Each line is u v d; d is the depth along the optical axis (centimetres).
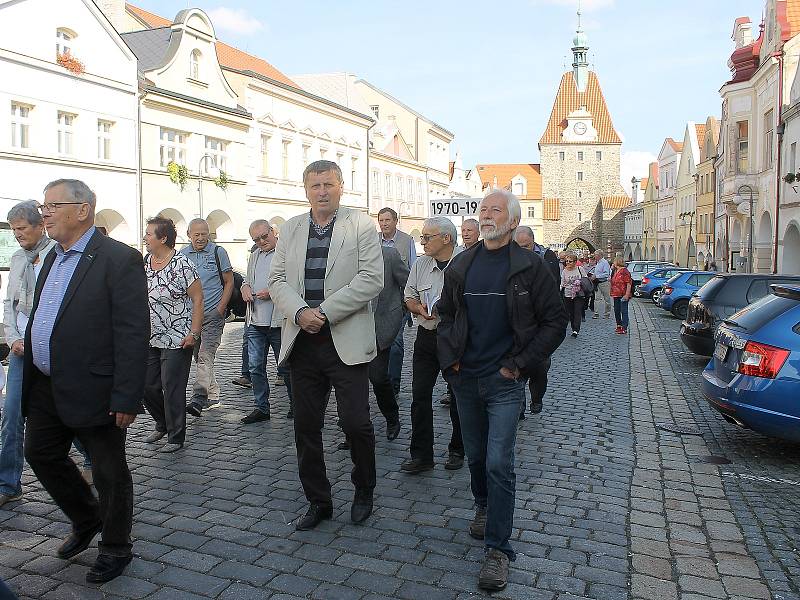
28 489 539
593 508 516
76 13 2173
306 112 3591
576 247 9688
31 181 2050
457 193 6631
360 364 462
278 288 458
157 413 670
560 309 397
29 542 441
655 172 8312
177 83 2647
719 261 4444
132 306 390
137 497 521
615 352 1430
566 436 726
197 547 436
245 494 530
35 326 388
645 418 824
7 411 507
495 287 404
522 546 446
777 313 670
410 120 5531
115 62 2333
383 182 4700
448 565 415
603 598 383
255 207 3155
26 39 2016
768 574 416
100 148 2325
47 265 400
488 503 402
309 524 465
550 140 9681
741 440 730
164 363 643
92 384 384
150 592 380
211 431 717
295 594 379
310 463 470
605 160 9638
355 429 464
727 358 705
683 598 385
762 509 528
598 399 927
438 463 617
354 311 450
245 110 3033
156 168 2539
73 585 386
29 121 2066
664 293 2431
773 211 2852
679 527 486
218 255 788
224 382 996
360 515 477
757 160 3148
